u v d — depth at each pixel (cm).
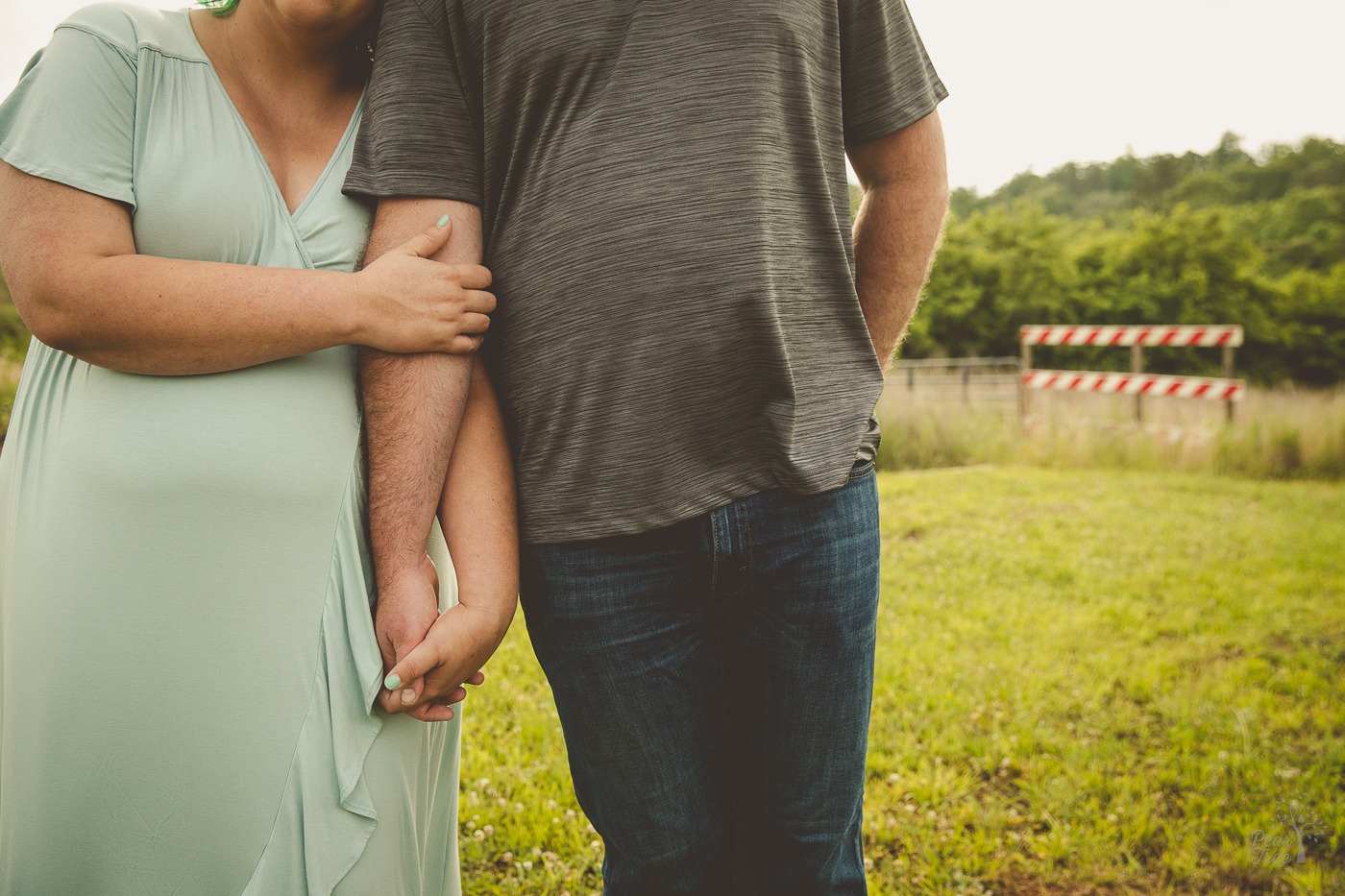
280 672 132
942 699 368
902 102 156
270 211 137
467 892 241
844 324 151
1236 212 4875
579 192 133
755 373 138
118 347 126
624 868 157
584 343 136
